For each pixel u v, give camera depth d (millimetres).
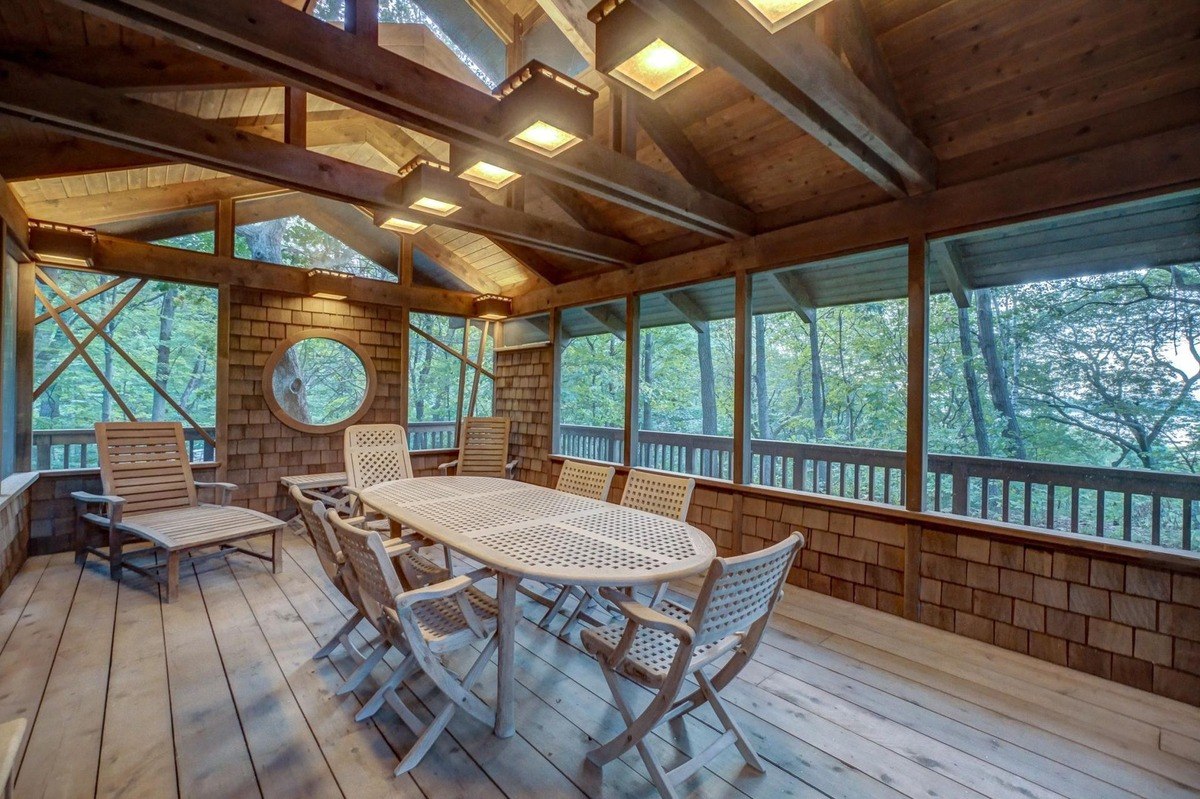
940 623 3080
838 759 1953
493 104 2562
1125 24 2375
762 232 4000
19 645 2668
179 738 1978
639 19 1915
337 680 2404
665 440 5992
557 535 2324
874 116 2562
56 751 1885
